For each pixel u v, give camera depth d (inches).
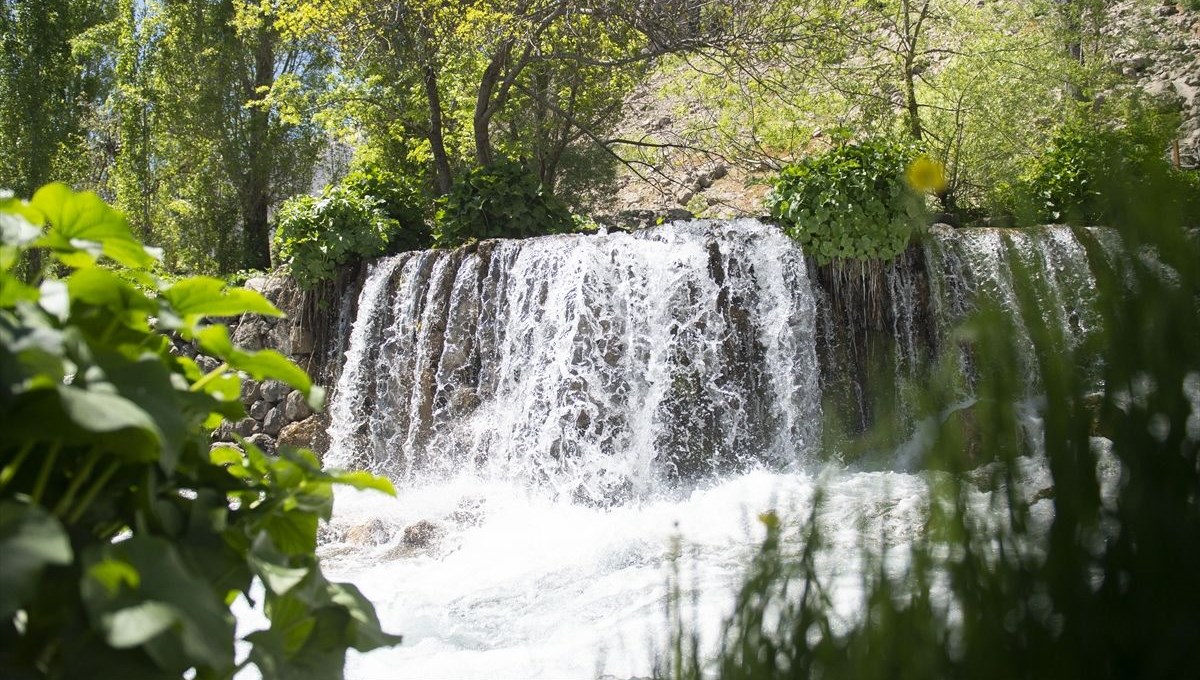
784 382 438.6
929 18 835.4
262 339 576.1
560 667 190.2
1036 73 754.2
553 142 922.7
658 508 341.4
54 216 59.1
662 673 68.8
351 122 878.4
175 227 1048.8
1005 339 49.7
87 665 46.6
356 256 573.3
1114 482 45.2
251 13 829.2
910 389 54.1
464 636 228.2
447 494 449.4
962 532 49.6
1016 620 46.4
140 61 1085.1
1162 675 42.0
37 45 1162.0
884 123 811.4
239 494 64.9
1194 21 775.7
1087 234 47.9
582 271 461.7
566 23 748.6
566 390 453.7
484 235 601.6
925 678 48.4
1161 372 44.1
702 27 750.5
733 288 450.0
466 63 791.7
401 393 516.1
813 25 758.5
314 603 62.2
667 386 442.9
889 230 438.9
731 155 914.7
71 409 46.3
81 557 47.7
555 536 315.6
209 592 48.1
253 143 1034.7
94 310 58.7
